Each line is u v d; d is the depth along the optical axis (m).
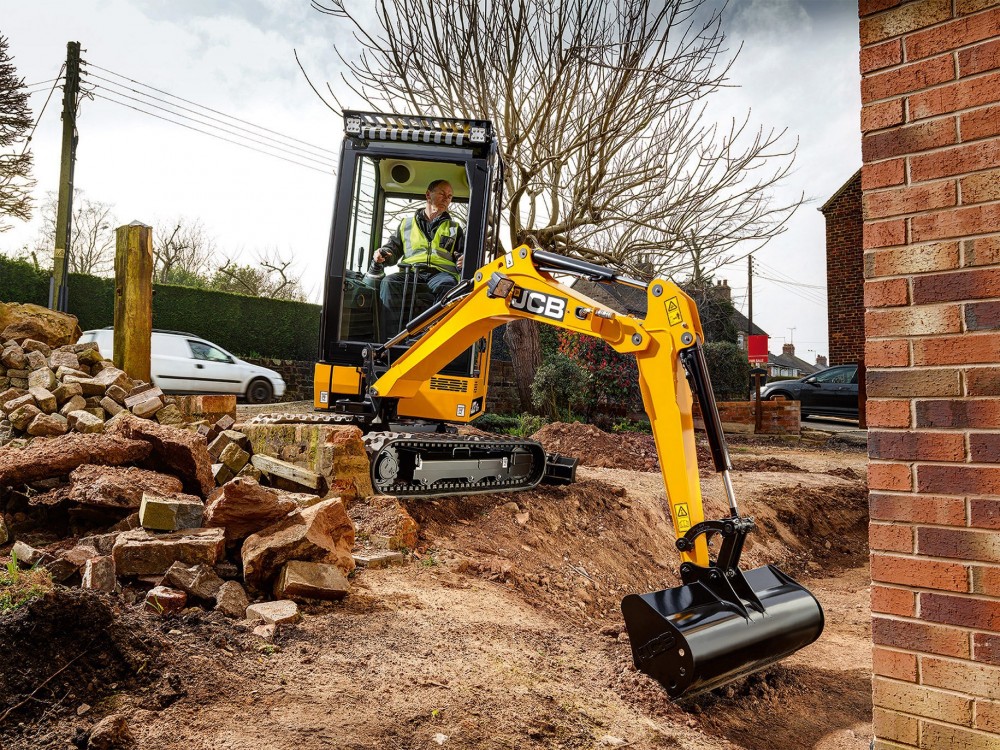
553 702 3.27
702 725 3.67
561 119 13.69
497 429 14.65
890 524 2.58
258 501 4.18
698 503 4.11
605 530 7.21
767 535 9.09
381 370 6.70
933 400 2.51
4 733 2.34
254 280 34.94
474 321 5.64
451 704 3.01
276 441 5.96
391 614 4.02
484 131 6.83
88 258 34.97
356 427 5.83
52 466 4.53
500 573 5.39
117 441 4.81
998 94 2.41
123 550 3.69
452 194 7.48
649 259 14.83
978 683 2.37
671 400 4.24
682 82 13.02
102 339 13.73
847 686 4.92
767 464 12.66
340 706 2.82
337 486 5.60
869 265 2.68
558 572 6.02
